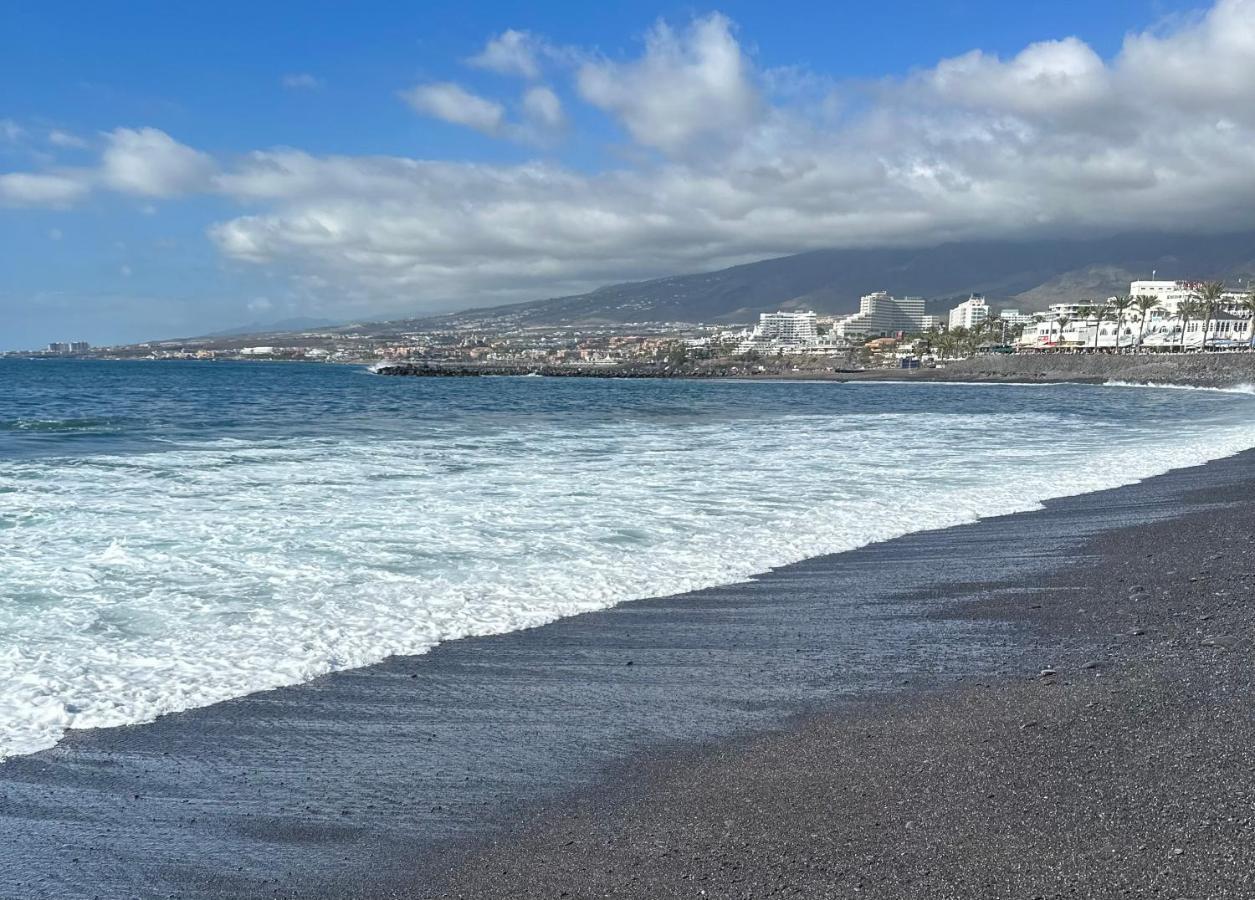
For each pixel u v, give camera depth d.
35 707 5.74
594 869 3.88
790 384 137.25
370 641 7.23
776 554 10.67
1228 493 15.23
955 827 4.06
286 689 6.17
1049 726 5.24
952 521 12.88
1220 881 3.51
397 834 4.26
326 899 3.74
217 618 7.73
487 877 3.86
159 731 5.46
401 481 16.09
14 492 14.12
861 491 15.58
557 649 7.10
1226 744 4.81
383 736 5.42
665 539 11.41
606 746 5.25
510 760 5.06
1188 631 7.22
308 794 4.68
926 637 7.40
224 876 3.93
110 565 9.52
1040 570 9.83
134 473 16.55
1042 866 3.69
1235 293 193.12
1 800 4.58
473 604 8.34
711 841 4.07
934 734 5.23
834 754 5.00
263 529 11.53
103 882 3.88
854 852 3.89
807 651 7.05
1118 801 4.21
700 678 6.44
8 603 8.04
